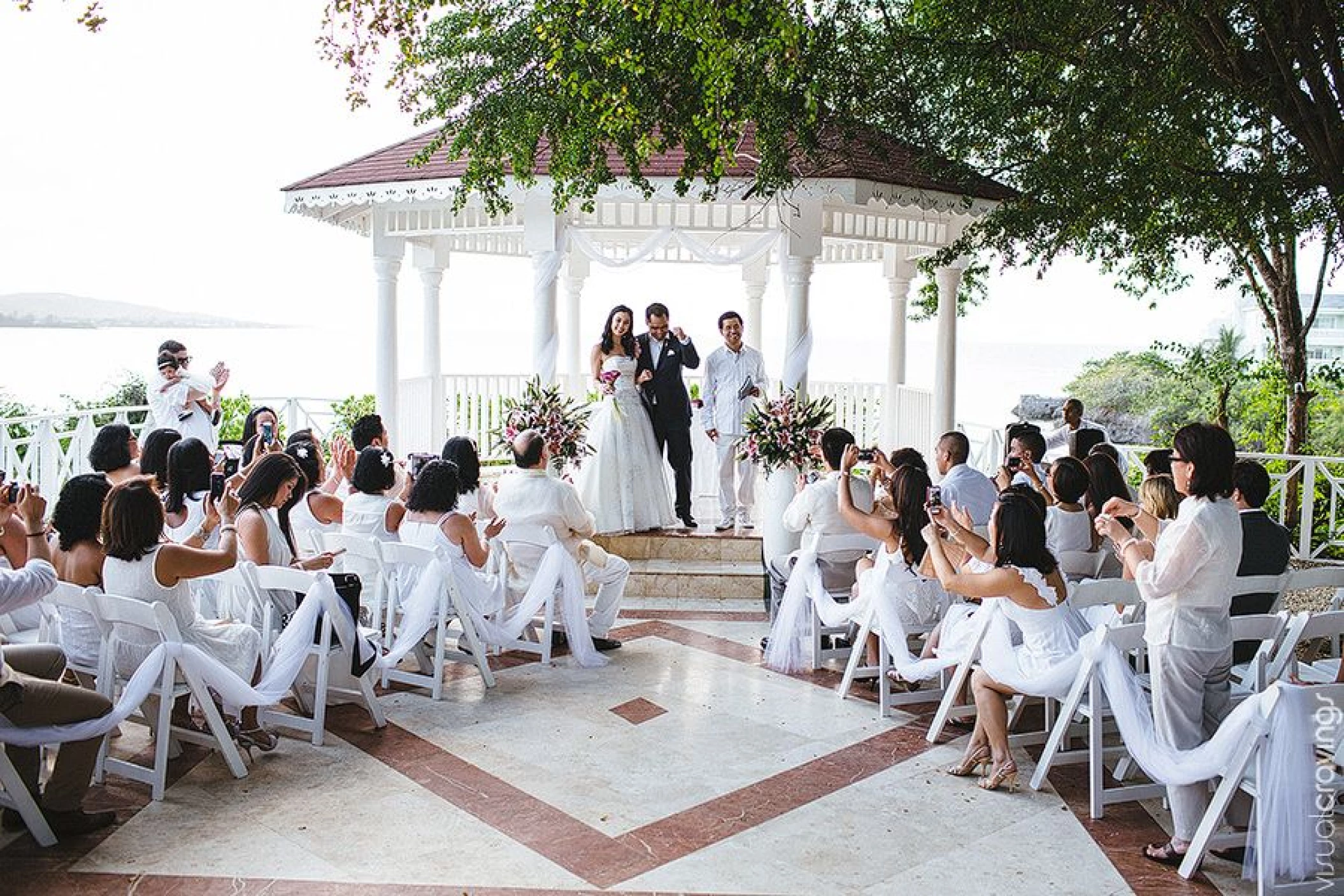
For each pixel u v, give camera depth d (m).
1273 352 14.85
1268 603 5.53
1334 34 6.90
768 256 12.78
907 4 8.41
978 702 5.46
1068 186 7.86
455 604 6.68
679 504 10.09
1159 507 5.76
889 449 12.73
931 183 8.97
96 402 14.98
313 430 13.56
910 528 6.36
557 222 9.30
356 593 6.04
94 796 5.11
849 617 6.79
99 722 4.64
